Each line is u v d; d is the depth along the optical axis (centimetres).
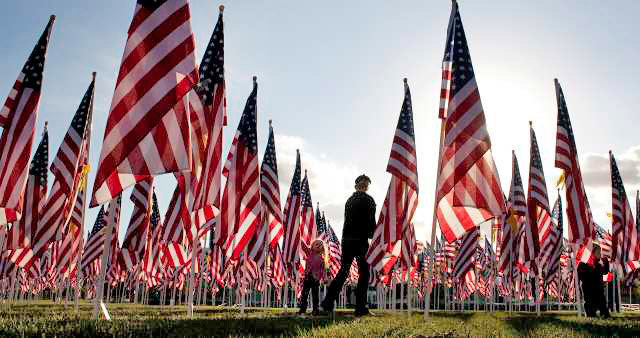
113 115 759
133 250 2153
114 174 743
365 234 1134
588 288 1468
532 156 1856
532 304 4288
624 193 2341
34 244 1442
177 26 824
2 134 1112
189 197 1133
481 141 973
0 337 460
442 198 970
